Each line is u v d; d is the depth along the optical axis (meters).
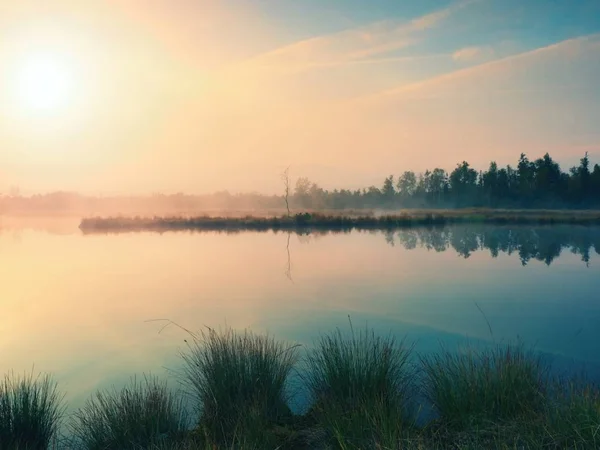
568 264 19.27
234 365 5.58
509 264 19.56
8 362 8.05
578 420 4.14
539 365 6.30
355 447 4.19
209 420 5.09
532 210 69.19
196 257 23.30
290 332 9.29
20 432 4.85
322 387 5.64
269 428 4.91
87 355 8.31
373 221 46.78
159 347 8.63
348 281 15.94
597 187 76.44
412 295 13.37
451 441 4.36
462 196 97.56
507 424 4.53
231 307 12.05
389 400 5.12
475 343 8.27
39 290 15.22
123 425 4.79
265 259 22.11
